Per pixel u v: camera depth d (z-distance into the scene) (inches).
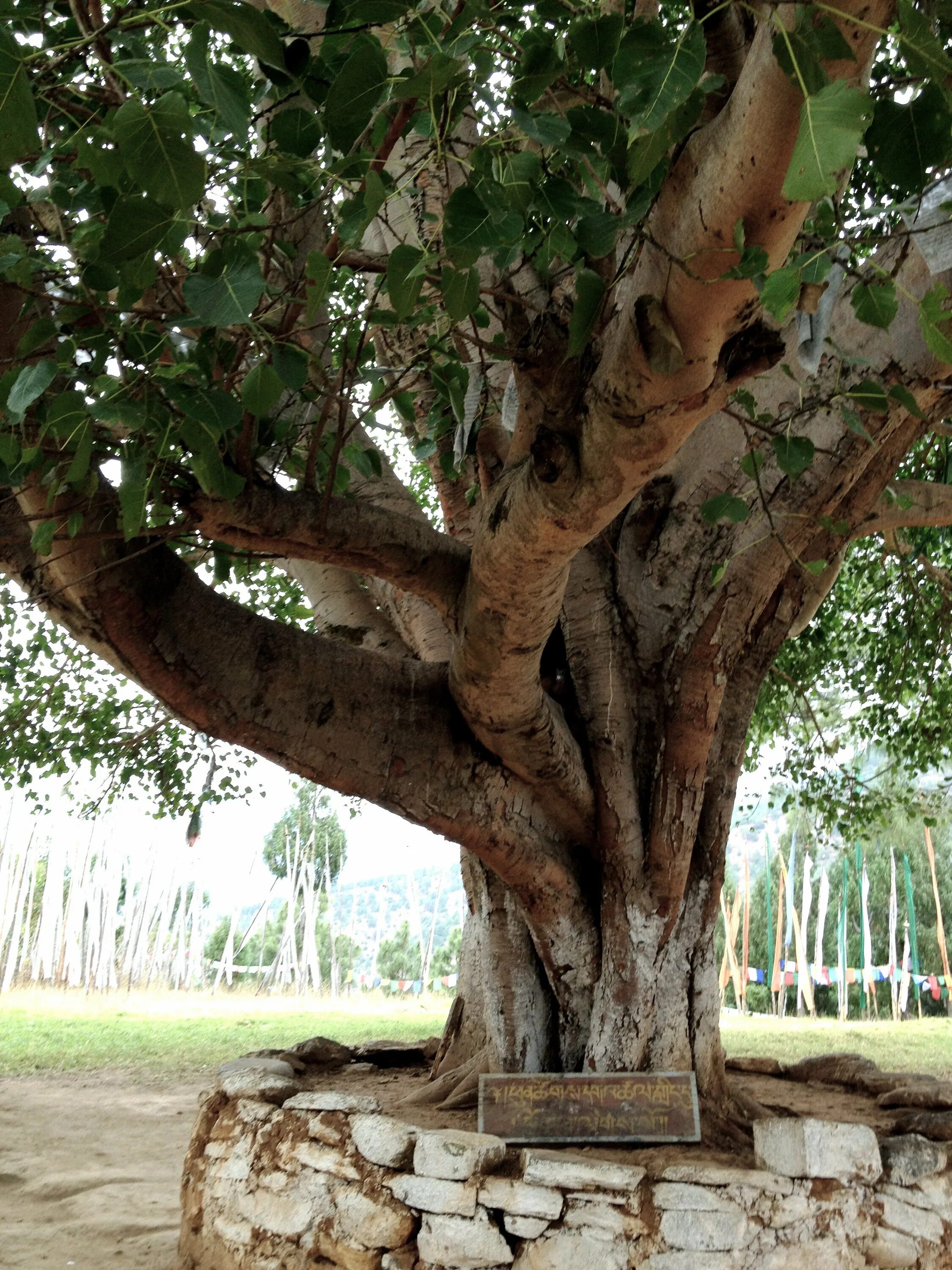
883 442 191.0
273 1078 190.9
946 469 281.3
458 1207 149.0
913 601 344.2
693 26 65.5
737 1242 143.8
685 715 184.1
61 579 146.6
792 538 184.9
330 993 1224.8
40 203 126.2
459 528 231.6
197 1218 185.3
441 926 2245.3
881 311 74.9
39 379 94.1
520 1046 194.4
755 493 187.8
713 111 90.3
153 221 82.6
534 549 128.6
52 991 1053.8
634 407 101.2
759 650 208.5
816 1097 220.4
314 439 136.2
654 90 64.6
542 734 174.1
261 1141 176.4
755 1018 850.1
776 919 1125.7
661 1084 170.7
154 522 160.7
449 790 176.1
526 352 111.5
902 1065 428.5
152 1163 274.7
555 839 189.0
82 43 76.3
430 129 101.4
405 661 184.2
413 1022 716.0
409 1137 158.4
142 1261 190.4
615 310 110.0
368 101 80.9
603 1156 161.3
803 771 382.6
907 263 178.9
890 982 936.3
